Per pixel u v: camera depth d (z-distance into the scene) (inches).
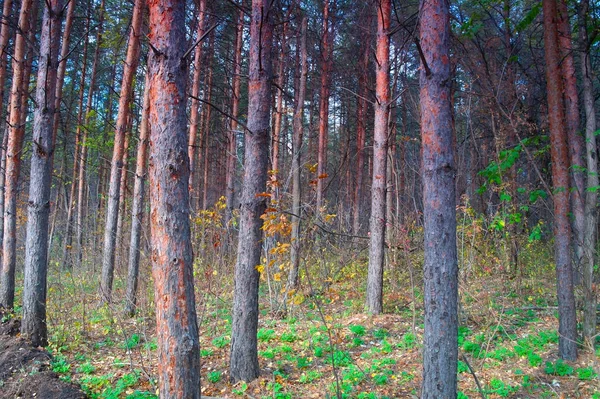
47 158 306.3
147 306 379.9
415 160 401.7
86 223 609.6
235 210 449.7
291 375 245.4
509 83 392.8
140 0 409.7
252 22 248.2
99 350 301.4
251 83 247.3
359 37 594.9
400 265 414.0
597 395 198.7
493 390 215.8
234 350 239.1
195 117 498.0
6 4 430.3
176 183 155.4
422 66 161.2
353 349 286.5
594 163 261.3
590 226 260.2
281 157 583.2
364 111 666.8
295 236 332.8
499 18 474.0
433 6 163.5
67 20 409.4
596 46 365.1
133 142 719.7
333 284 394.3
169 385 150.9
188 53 157.3
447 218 158.9
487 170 279.0
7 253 395.5
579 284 310.3
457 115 445.7
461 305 327.0
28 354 274.5
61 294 375.9
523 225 430.0
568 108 271.3
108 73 828.6
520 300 362.9
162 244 153.7
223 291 415.2
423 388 159.8
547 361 246.2
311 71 633.0
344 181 806.5
